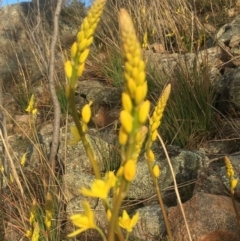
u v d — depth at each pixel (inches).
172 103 145.9
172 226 91.3
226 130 139.3
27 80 233.3
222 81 158.6
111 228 23.1
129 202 116.0
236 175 106.2
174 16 219.3
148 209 102.3
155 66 175.5
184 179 118.7
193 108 142.2
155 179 39.8
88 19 25.9
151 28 216.7
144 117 21.4
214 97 149.6
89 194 23.7
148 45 188.7
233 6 253.0
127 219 28.0
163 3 219.0
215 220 85.7
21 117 192.7
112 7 235.0
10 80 259.6
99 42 253.1
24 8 307.9
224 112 152.9
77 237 101.3
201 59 172.6
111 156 132.9
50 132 158.6
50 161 121.6
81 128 26.9
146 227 97.3
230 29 214.7
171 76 157.1
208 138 140.0
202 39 215.8
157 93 164.7
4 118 114.9
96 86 212.7
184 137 139.4
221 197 91.5
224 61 188.4
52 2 208.5
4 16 301.7
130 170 22.1
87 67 230.7
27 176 124.0
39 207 98.0
